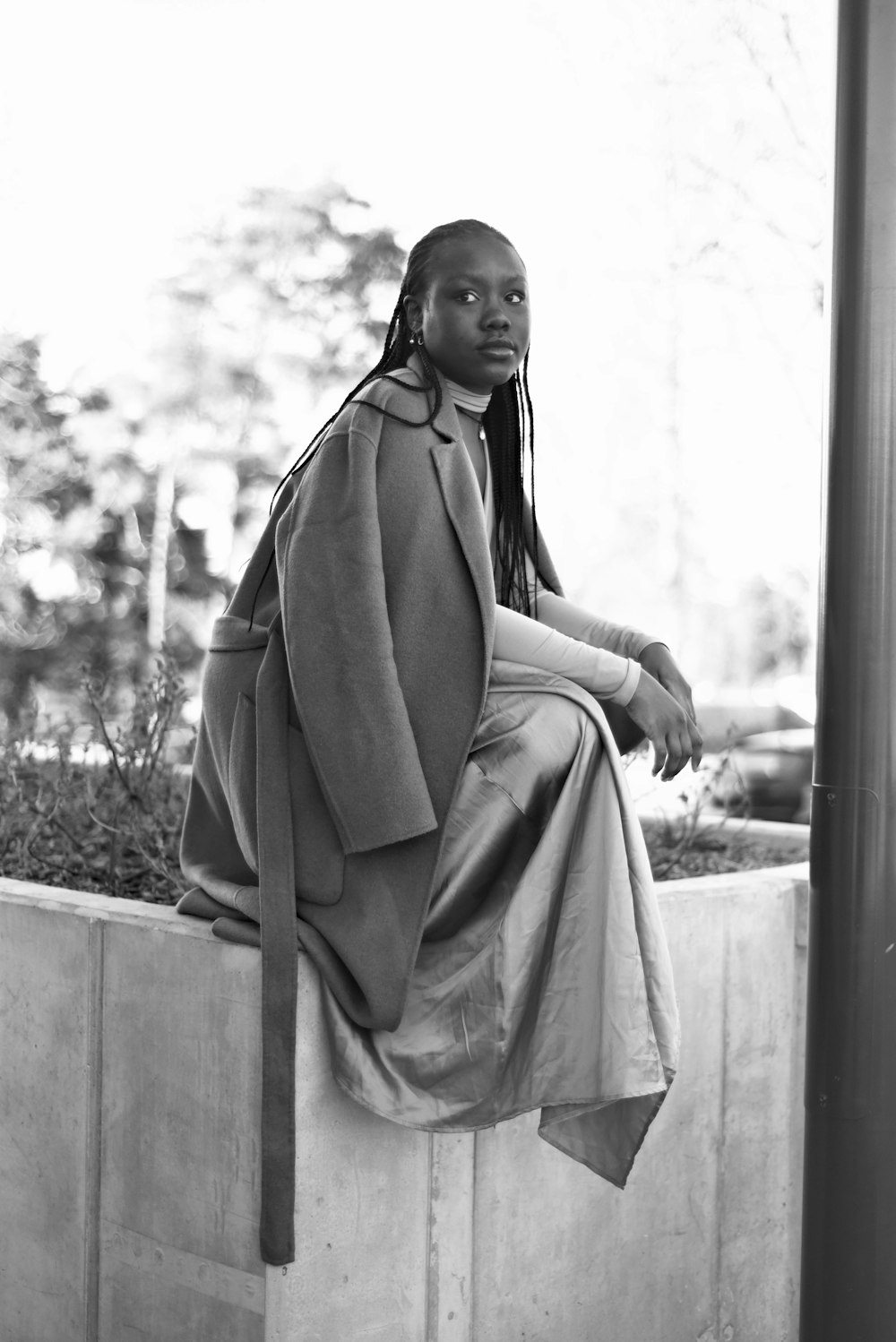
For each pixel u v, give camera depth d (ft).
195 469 80.64
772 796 36.76
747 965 9.70
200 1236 7.50
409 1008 7.11
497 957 6.97
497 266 7.51
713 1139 9.45
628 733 7.82
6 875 12.06
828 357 7.54
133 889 11.58
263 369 80.48
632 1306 8.79
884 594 7.33
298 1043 6.95
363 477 7.09
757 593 62.90
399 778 6.78
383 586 7.02
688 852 13.67
